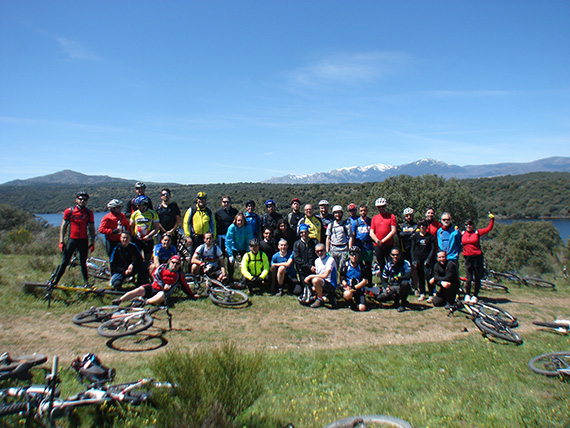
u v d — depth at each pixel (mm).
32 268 9719
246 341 6203
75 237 7555
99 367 4309
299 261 8695
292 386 4586
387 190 45906
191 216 9406
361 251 8945
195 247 9500
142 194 8938
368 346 6203
